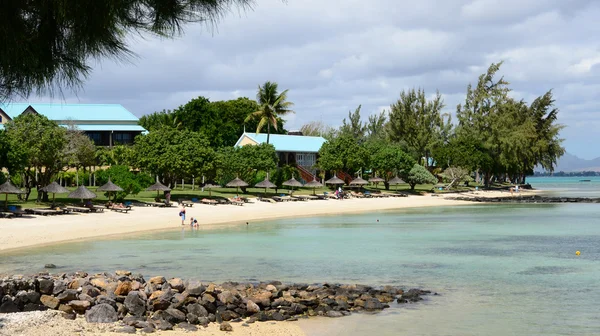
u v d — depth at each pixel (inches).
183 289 707.4
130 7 282.8
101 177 2696.9
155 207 2544.3
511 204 3535.9
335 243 1534.2
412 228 2006.6
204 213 2466.8
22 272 1016.2
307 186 3627.0
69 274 882.1
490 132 5137.8
